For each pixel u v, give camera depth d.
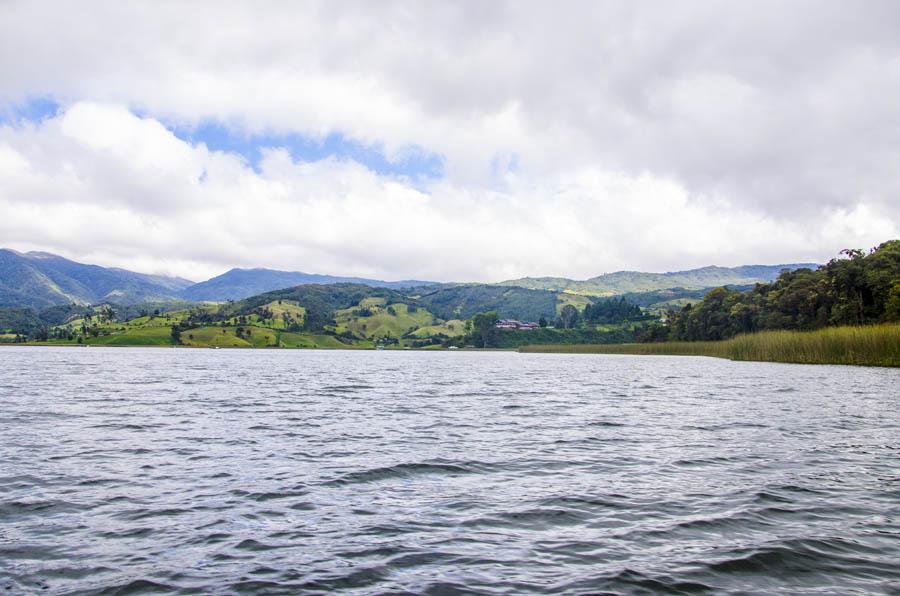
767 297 160.50
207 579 9.01
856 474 15.92
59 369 80.00
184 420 27.31
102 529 11.40
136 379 58.84
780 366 80.50
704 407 32.66
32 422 26.25
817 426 24.98
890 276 126.50
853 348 77.94
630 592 8.48
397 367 102.06
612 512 12.52
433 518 12.18
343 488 14.63
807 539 10.65
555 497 13.73
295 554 10.10
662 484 14.95
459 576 9.12
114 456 18.59
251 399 38.19
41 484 14.84
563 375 71.12
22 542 10.62
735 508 12.69
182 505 13.06
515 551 10.25
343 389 48.12
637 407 33.09
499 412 31.05
